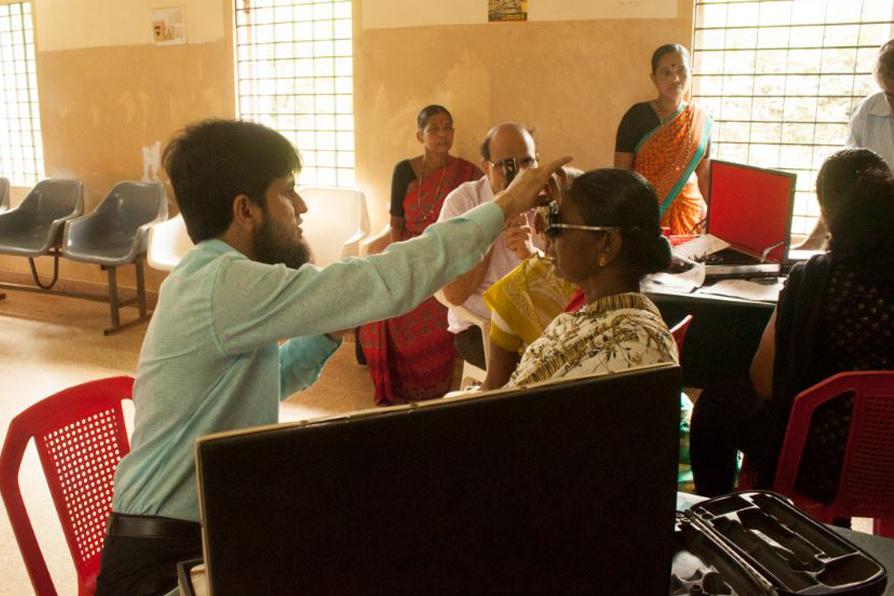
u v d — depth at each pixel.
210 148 1.21
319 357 1.51
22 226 5.71
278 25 4.89
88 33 5.48
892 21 3.55
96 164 5.70
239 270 1.16
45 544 2.71
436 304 3.76
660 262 1.36
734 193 3.02
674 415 0.76
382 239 4.18
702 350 2.76
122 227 5.48
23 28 5.95
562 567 0.75
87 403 1.72
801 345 1.90
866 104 3.33
